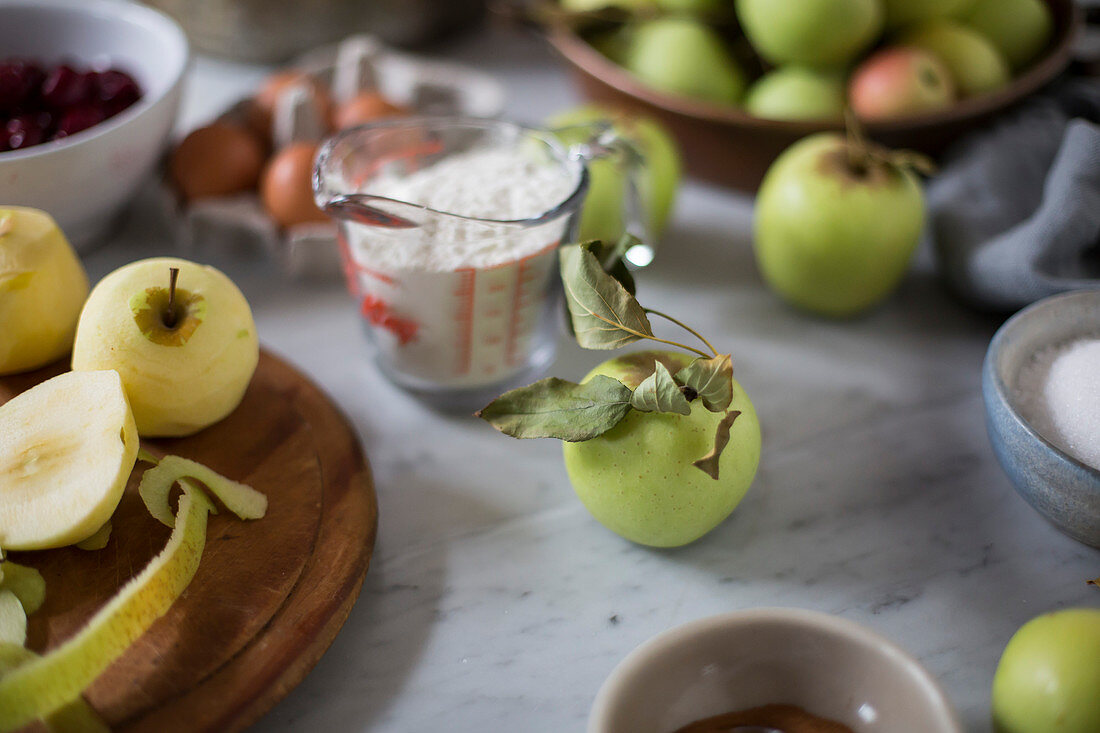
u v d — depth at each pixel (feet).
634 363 1.75
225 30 2.83
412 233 1.86
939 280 2.34
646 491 1.68
